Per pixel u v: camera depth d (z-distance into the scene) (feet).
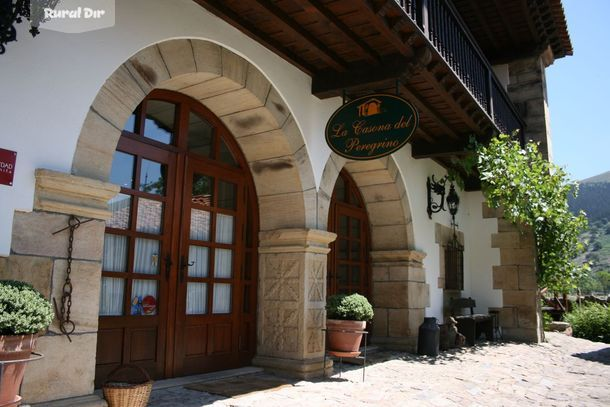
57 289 9.80
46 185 9.74
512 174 24.88
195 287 15.87
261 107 16.01
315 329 16.97
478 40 32.78
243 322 17.33
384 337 24.26
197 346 15.65
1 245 9.13
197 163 16.05
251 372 16.42
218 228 16.79
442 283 28.55
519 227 31.63
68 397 9.80
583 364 23.00
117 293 13.60
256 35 15.07
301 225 17.20
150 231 14.55
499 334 31.53
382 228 25.00
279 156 17.17
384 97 15.57
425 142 25.17
